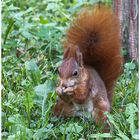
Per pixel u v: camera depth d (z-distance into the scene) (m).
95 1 14.84
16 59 13.39
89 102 10.84
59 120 11.08
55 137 10.45
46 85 11.32
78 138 10.62
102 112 10.84
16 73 12.66
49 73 12.62
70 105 10.91
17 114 10.68
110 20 11.57
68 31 11.56
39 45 14.11
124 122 11.02
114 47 11.60
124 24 13.79
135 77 12.82
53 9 15.09
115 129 10.80
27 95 10.97
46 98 11.23
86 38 11.45
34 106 11.37
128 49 13.83
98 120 10.86
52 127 10.94
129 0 13.73
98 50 11.46
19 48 13.92
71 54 10.67
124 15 13.77
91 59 11.48
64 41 11.62
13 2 16.20
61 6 15.87
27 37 14.10
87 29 11.46
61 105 11.01
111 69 11.61
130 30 13.78
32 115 11.25
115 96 12.10
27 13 15.81
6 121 10.82
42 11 16.42
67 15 15.57
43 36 14.22
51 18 15.59
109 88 11.64
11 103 11.40
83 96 10.67
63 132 10.34
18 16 14.59
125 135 10.55
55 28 14.46
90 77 10.82
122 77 12.81
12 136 10.05
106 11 11.64
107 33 11.52
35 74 12.08
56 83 11.37
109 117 10.46
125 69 12.95
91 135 10.38
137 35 13.79
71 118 11.08
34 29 14.90
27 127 10.70
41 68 13.02
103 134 10.32
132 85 12.41
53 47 13.85
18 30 14.57
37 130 10.38
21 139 10.02
